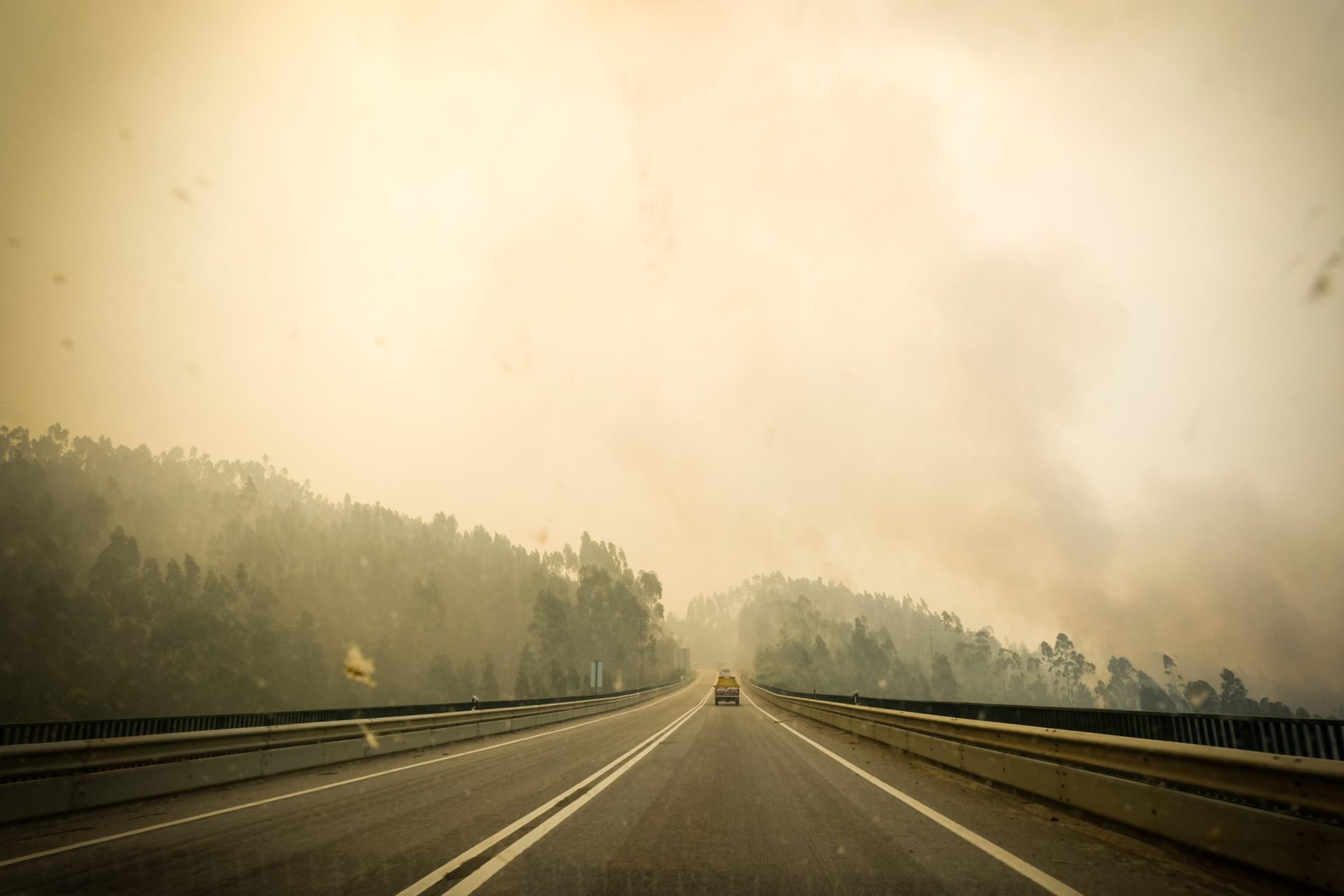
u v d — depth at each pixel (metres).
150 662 100.75
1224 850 5.45
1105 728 8.93
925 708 16.45
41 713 91.44
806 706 32.34
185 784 9.75
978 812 8.00
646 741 18.42
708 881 5.24
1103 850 6.07
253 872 5.48
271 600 119.00
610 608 143.75
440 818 7.76
